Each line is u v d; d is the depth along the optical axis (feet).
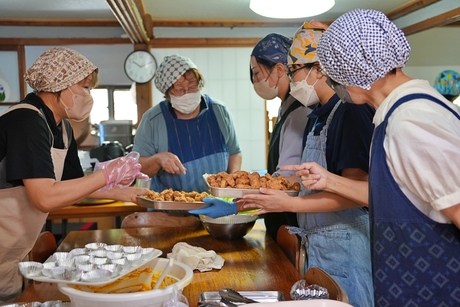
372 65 4.17
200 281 5.54
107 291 4.37
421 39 13.17
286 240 6.72
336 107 5.88
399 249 4.24
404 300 4.28
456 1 11.32
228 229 7.20
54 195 5.33
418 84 4.20
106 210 10.86
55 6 13.07
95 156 11.94
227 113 9.92
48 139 5.68
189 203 6.95
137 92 14.79
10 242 6.07
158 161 8.99
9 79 15.16
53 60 5.76
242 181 6.36
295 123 7.18
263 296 4.96
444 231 4.11
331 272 6.01
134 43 14.48
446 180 3.74
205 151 9.45
